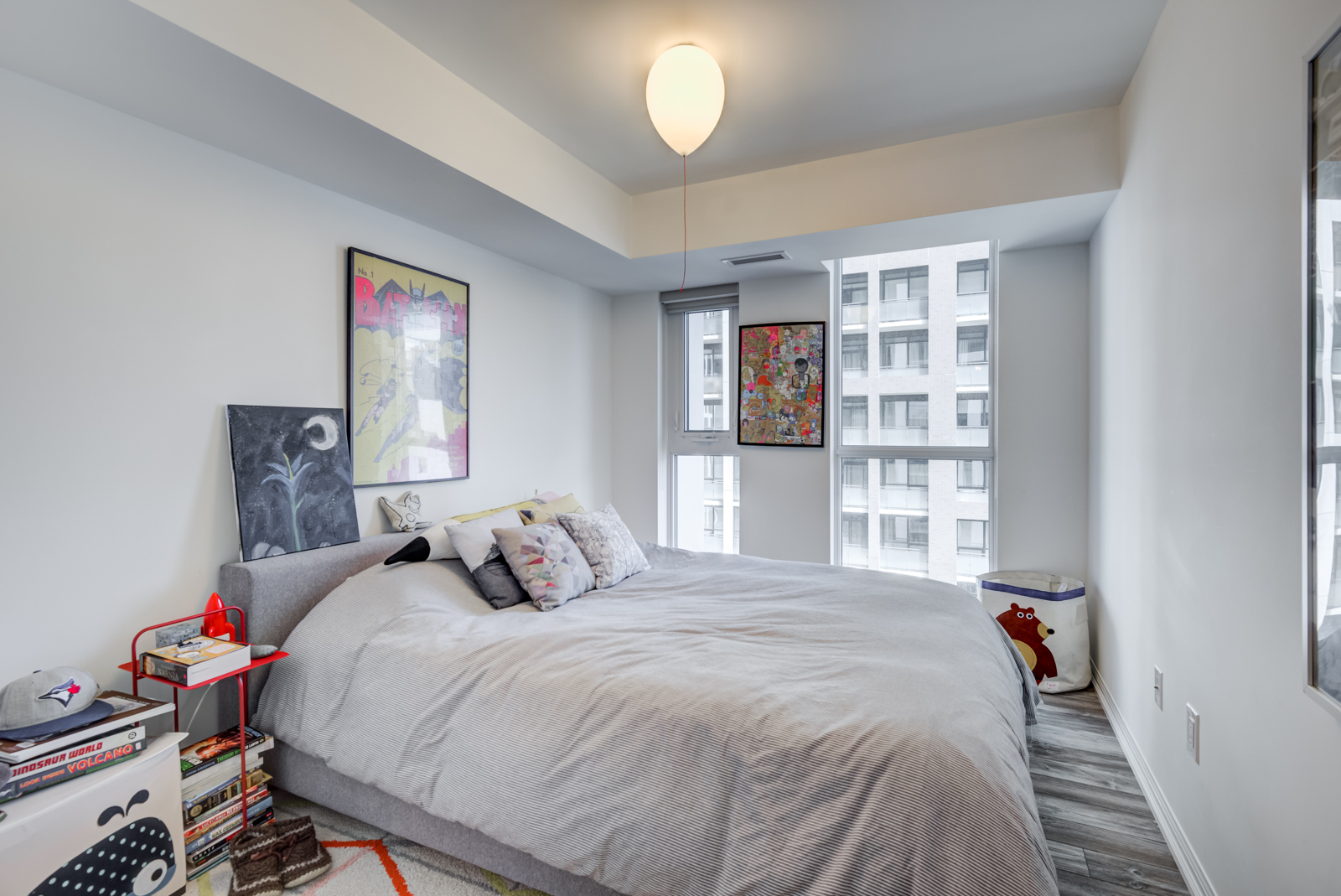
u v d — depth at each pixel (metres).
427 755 1.65
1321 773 1.06
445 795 1.60
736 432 4.16
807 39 2.04
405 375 2.73
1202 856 1.60
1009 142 2.60
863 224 2.86
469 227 2.87
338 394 2.46
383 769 1.70
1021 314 3.32
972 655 1.80
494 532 2.35
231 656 1.74
